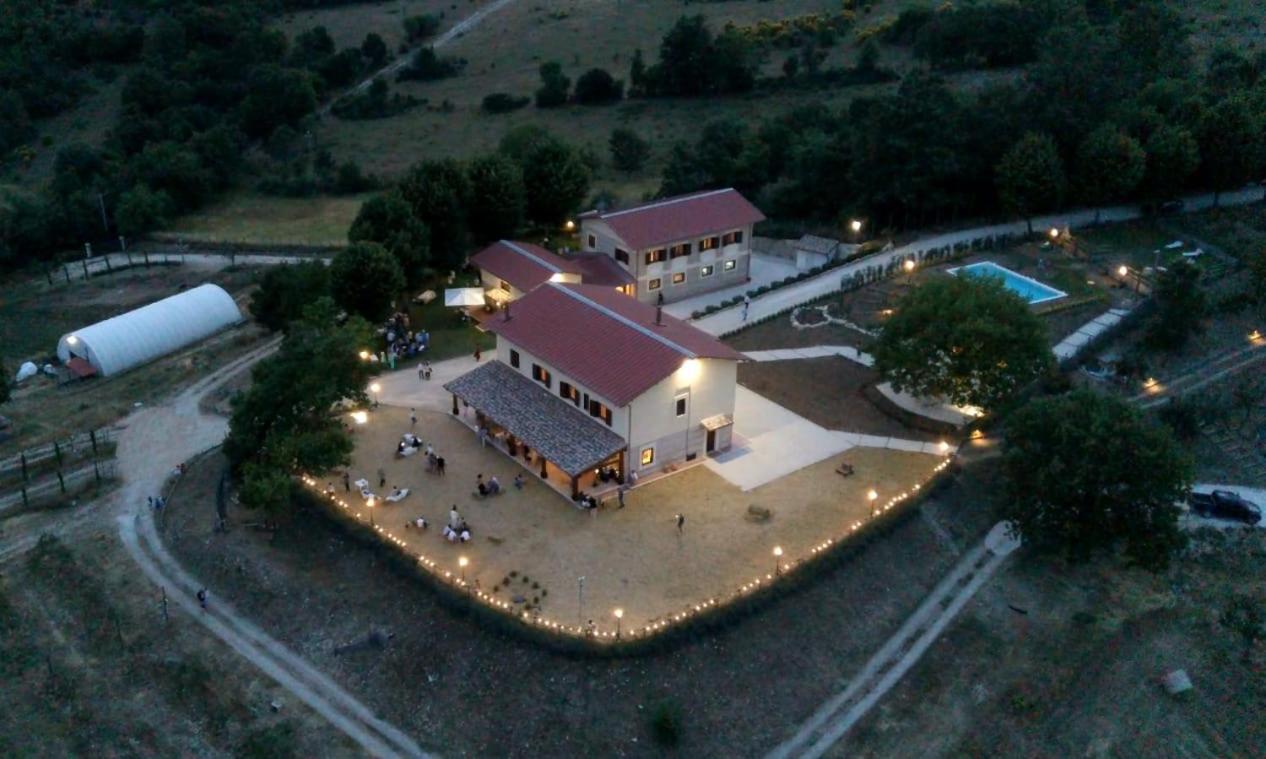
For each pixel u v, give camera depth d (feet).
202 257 455.22
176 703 195.62
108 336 334.85
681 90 603.67
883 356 271.90
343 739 188.85
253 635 210.79
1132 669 209.56
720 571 218.59
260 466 230.68
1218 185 395.14
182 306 357.82
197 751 186.19
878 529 230.48
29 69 625.00
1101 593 228.43
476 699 193.77
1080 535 223.30
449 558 221.05
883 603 219.61
